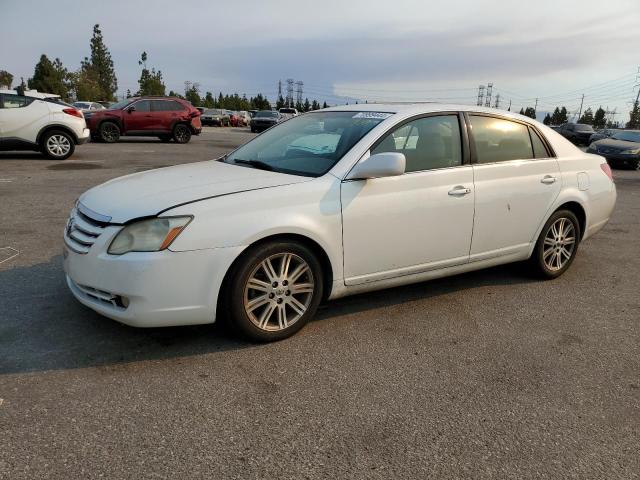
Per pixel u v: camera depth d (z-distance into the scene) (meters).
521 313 4.23
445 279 4.98
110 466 2.27
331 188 3.53
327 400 2.86
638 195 11.50
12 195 7.94
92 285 3.13
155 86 60.31
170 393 2.84
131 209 3.12
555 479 2.33
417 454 2.45
